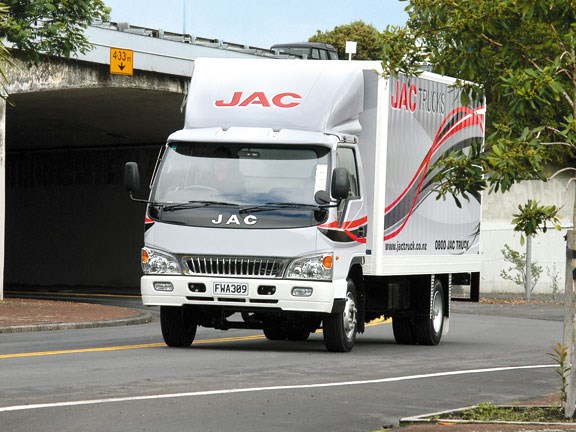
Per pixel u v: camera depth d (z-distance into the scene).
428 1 12.98
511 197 57.69
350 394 15.02
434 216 25.05
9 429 11.21
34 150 63.06
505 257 50.94
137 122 52.00
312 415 12.98
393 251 22.94
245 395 14.41
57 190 63.75
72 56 39.72
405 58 13.55
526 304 48.06
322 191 20.50
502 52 12.70
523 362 21.20
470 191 12.70
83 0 34.66
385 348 23.75
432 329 25.17
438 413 12.81
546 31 12.52
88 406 12.91
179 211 20.80
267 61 22.20
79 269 63.19
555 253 56.34
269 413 12.98
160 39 43.22
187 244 20.67
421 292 25.09
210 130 21.27
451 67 13.37
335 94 21.50
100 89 42.25
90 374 16.45
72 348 21.50
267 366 18.42
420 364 19.94
